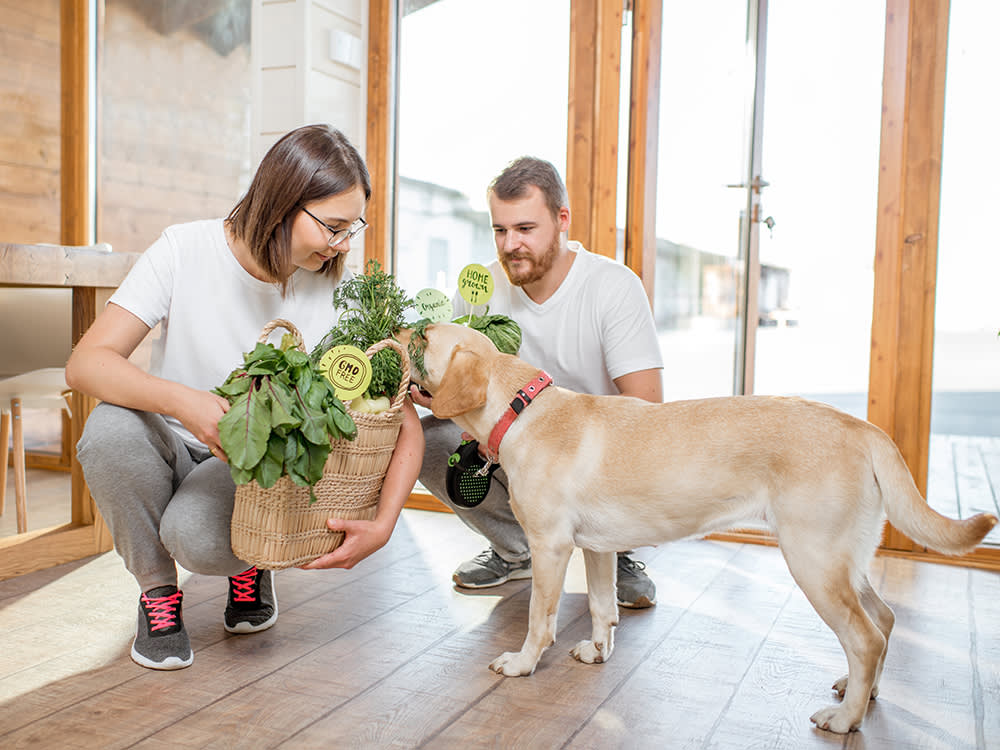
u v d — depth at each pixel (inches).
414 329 69.3
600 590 71.0
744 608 86.2
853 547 58.9
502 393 68.2
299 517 59.5
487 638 76.1
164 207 141.6
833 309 120.6
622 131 120.8
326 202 63.9
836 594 58.2
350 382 60.4
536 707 62.1
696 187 122.7
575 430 66.4
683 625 80.9
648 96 120.4
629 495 64.2
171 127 139.6
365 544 63.2
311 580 92.4
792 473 59.2
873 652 58.3
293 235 64.8
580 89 120.0
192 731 57.0
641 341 83.0
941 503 116.2
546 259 80.6
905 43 107.6
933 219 107.7
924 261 108.3
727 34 119.8
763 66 119.2
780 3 118.0
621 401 68.2
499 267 91.1
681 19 121.6
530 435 67.0
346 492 61.7
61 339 133.6
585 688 65.8
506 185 78.9
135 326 66.2
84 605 82.6
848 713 58.9
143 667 67.6
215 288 69.7
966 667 71.6
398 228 135.6
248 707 60.9
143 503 65.1
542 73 124.2
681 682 67.4
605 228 120.0
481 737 57.2
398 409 63.4
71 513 112.2
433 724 58.9
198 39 135.7
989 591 94.0
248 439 53.6
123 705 60.7
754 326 122.9
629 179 121.6
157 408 59.8
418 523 119.7
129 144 144.3
